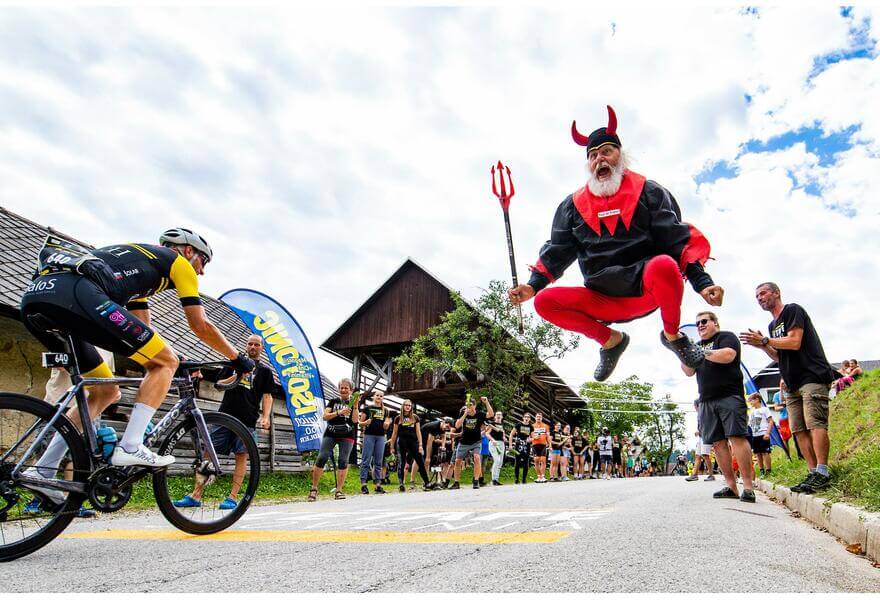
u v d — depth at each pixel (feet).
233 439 12.75
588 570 7.14
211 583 6.91
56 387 19.22
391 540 9.93
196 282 11.37
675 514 13.48
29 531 9.50
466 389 73.36
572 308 9.81
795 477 19.85
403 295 82.99
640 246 9.18
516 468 50.29
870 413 24.97
